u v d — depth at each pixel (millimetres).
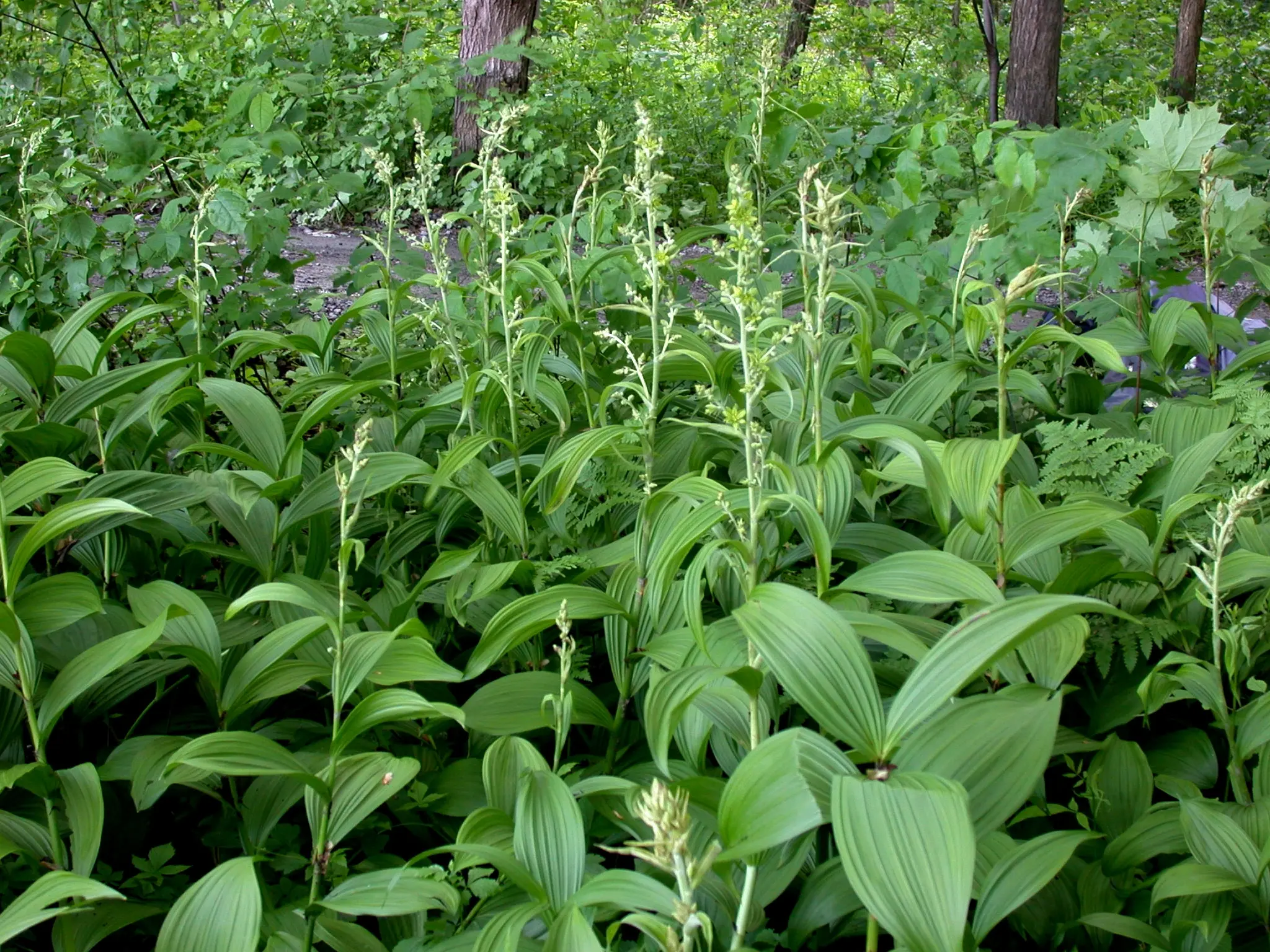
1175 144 3354
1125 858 1972
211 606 2648
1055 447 2627
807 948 1981
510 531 2723
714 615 2641
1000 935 2098
